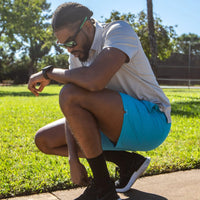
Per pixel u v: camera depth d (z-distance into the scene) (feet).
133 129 6.15
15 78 140.36
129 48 6.06
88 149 5.80
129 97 6.27
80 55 6.37
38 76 6.53
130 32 6.17
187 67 112.68
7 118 18.94
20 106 25.52
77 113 5.70
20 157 10.55
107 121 5.97
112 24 6.28
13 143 12.55
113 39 6.00
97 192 6.02
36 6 86.17
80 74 5.68
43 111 21.98
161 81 111.75
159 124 6.48
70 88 5.74
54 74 6.18
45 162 9.91
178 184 7.77
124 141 6.27
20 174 8.57
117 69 5.86
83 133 5.74
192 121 18.28
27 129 15.55
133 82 6.59
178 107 25.45
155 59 49.24
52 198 7.04
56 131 6.91
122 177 7.18
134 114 6.09
